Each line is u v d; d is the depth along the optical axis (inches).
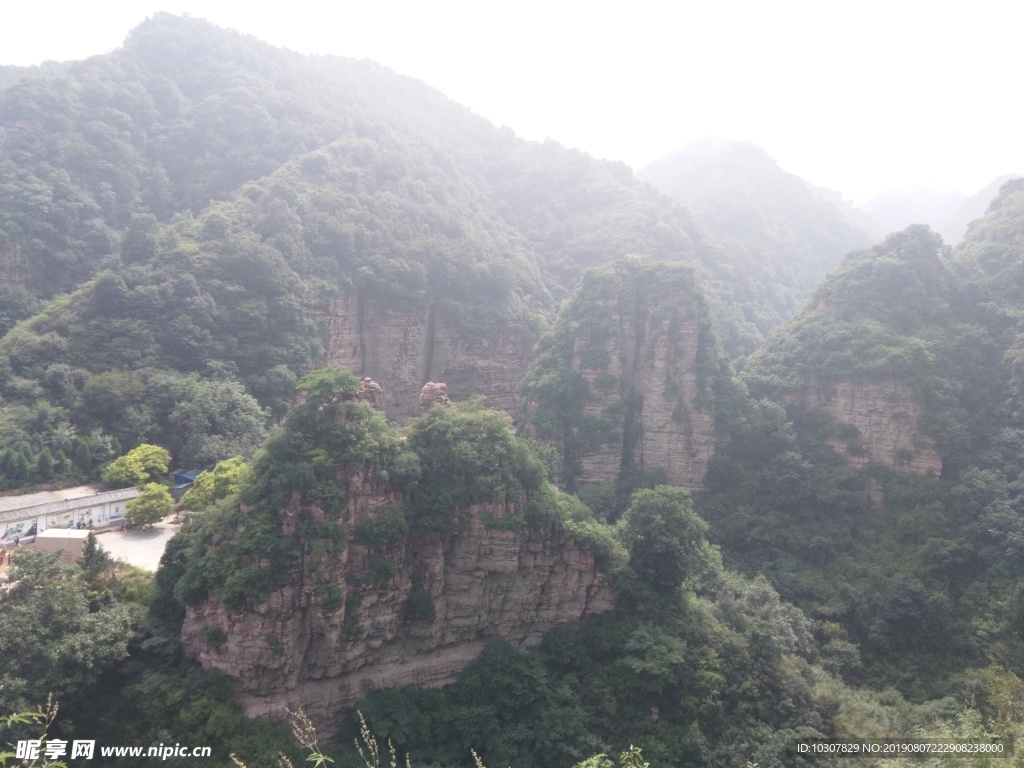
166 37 5423.2
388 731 1449.3
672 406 2893.7
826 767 1505.9
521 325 4453.7
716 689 1652.3
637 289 3112.7
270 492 1435.8
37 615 1286.9
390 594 1535.4
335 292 3624.5
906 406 2583.7
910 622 2081.7
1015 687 1718.8
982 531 2224.4
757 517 2623.0
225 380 2792.8
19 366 2576.3
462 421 1753.2
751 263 6087.6
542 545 1768.0
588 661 1738.4
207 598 1381.6
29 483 2118.6
